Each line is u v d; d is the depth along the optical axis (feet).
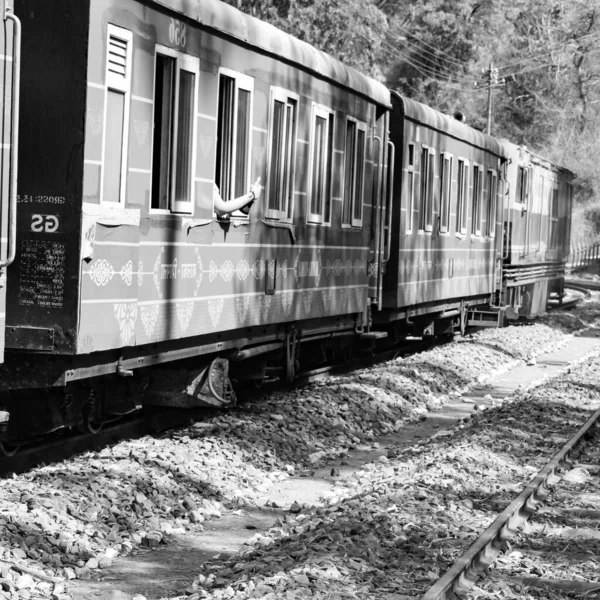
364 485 32.94
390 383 51.55
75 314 26.61
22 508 24.79
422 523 26.50
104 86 27.37
